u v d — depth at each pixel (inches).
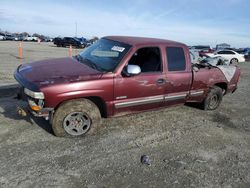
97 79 190.4
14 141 183.0
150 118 246.8
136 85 207.5
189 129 231.8
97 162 166.6
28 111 188.4
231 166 177.2
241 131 240.5
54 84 176.4
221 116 275.4
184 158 181.3
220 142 212.4
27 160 161.9
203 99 277.6
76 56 235.1
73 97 182.7
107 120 230.8
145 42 219.3
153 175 158.4
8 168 152.5
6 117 219.6
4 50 911.0
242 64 1043.9
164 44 228.7
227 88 293.6
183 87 242.2
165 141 204.2
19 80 190.7
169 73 227.9
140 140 201.6
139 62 212.8
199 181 157.0
